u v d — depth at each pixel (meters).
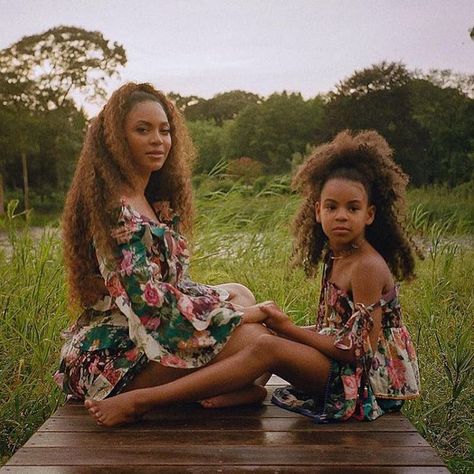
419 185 27.38
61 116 33.97
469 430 3.68
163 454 2.46
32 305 4.68
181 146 3.40
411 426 2.75
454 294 5.92
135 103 3.04
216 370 2.80
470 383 4.24
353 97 32.41
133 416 2.74
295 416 2.86
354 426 2.75
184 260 3.10
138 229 2.88
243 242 7.03
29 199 32.75
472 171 25.89
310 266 3.46
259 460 2.40
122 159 3.01
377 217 3.17
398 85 31.34
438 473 2.30
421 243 7.33
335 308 3.05
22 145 32.50
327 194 2.99
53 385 4.05
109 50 34.78
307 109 35.75
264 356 2.82
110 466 2.36
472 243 7.41
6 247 5.74
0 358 4.36
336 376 2.89
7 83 33.03
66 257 3.08
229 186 7.78
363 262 2.94
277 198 7.82
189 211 3.51
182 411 2.92
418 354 4.62
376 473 2.30
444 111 27.56
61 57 34.00
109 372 2.93
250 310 2.98
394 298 2.98
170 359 2.80
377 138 3.18
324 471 2.31
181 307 2.82
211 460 2.40
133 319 2.82
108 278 2.87
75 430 2.70
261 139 34.47
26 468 2.35
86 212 3.01
